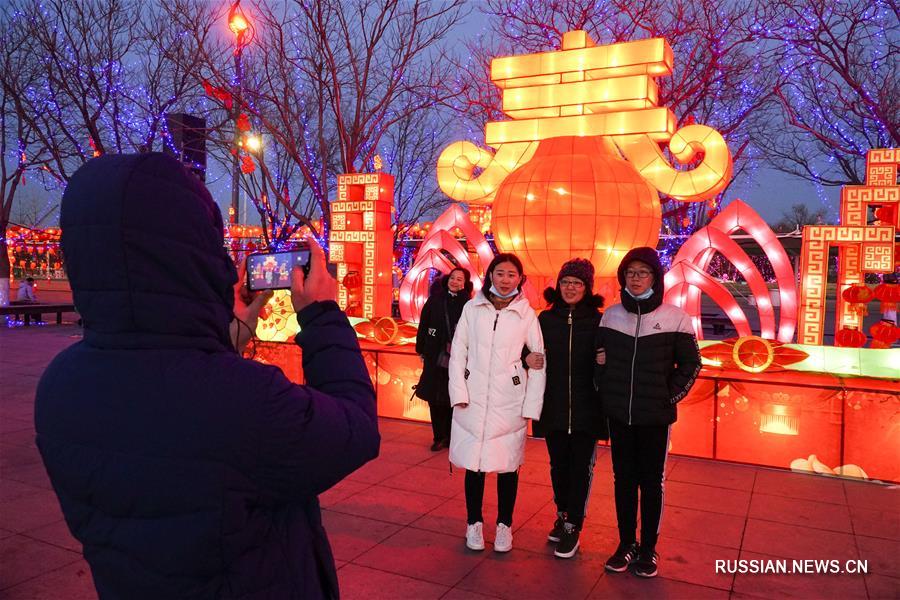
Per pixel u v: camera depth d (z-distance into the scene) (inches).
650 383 126.6
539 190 237.1
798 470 191.6
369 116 399.9
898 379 190.7
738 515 157.9
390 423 247.4
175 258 39.8
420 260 275.7
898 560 133.6
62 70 446.3
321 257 49.1
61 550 134.6
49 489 170.4
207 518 37.3
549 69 251.9
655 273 129.9
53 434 41.1
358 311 295.3
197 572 38.1
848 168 492.4
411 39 398.9
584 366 137.6
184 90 438.9
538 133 256.8
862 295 205.8
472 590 120.6
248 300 51.2
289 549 41.8
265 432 38.2
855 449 184.7
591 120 247.9
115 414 38.8
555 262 240.8
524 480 183.0
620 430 131.9
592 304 141.9
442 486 176.9
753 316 774.5
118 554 39.3
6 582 121.1
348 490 173.5
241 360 40.7
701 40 451.2
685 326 128.0
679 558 134.9
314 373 46.7
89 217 39.8
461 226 270.7
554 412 138.4
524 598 118.0
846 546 140.3
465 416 137.3
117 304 39.4
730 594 120.0
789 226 1005.2
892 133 414.3
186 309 40.1
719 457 201.6
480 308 140.0
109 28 442.9
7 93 474.3
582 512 135.9
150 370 38.9
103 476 38.7
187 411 37.8
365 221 290.2
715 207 455.8
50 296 1098.7
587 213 231.9
